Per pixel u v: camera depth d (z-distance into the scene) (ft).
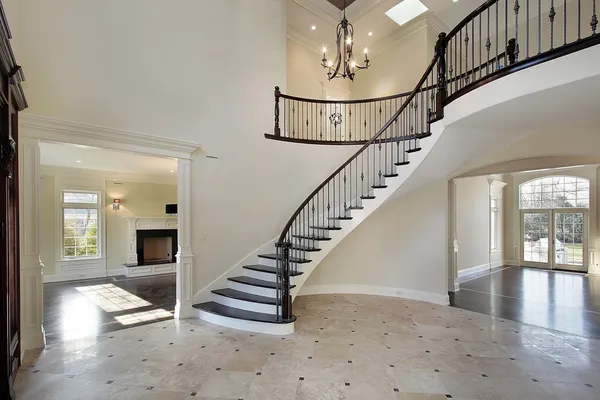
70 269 24.79
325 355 10.97
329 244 16.40
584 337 13.00
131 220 27.71
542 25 20.34
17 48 10.98
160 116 14.60
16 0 10.98
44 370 9.77
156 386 8.89
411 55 22.21
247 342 12.06
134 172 26.03
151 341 12.13
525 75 9.37
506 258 34.60
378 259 20.07
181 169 15.10
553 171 31.63
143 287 22.12
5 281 7.88
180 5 15.42
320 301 18.33
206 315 14.51
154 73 14.48
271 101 18.81
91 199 26.18
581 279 26.27
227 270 16.63
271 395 8.48
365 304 17.74
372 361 10.54
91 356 10.78
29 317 11.27
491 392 8.72
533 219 33.24
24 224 11.12
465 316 15.71
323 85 25.22
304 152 19.57
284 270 13.37
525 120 11.95
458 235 27.09
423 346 11.87
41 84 11.60
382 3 19.88
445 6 20.31
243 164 17.37
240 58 17.61
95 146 12.65
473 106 11.10
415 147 15.14
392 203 19.40
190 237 15.33
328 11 21.31
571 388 8.98
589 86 8.63
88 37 12.71
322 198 19.80
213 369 9.90
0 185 7.97
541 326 14.33
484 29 22.22
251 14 18.20
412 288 19.11
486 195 31.32
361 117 25.50
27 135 11.10
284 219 18.78
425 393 8.63
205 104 16.10
